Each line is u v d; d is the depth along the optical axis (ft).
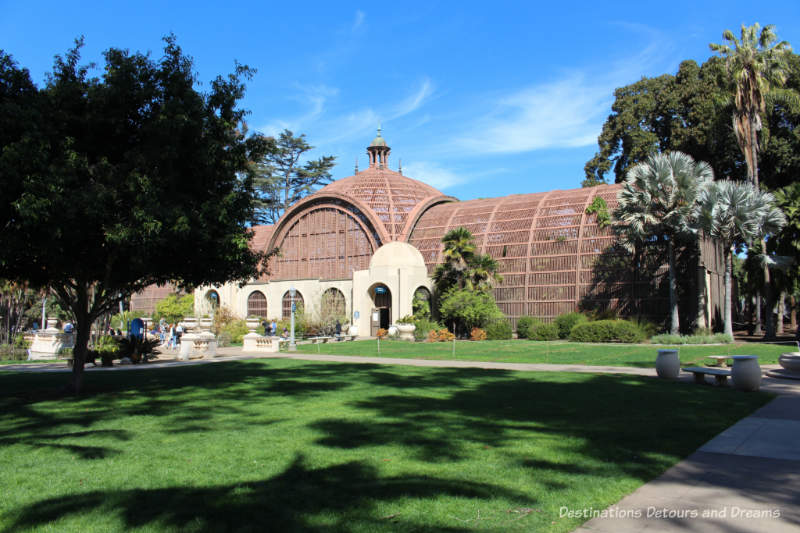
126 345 100.37
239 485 27.09
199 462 31.27
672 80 195.72
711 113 170.50
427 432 37.73
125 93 56.54
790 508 23.41
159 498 25.48
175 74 58.59
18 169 48.49
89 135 57.16
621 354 98.27
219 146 60.75
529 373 74.54
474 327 151.23
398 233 185.26
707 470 28.89
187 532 21.68
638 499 24.66
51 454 33.32
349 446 34.22
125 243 52.75
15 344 148.56
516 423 40.50
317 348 127.24
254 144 65.87
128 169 55.88
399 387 61.16
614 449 32.58
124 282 65.16
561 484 26.43
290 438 36.55
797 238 140.87
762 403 48.70
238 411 47.26
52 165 49.67
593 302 148.56
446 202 201.98
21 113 50.11
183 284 70.18
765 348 106.83
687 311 135.95
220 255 59.31
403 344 132.67
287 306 193.26
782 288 143.43
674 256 136.77
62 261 55.42
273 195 302.04
